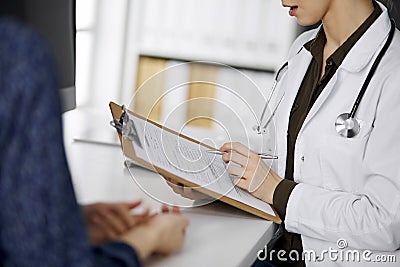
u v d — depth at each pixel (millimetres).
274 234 1550
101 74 4418
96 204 1078
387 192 1479
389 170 1485
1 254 689
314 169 1607
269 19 4102
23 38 673
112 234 1034
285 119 1750
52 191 671
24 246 670
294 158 1661
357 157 1545
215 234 1287
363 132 1549
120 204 1086
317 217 1501
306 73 1794
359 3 1634
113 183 1522
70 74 1367
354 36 1632
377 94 1551
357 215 1483
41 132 665
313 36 1866
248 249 1224
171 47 4309
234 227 1346
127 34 4371
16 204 666
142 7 4324
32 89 661
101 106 4383
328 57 1674
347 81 1610
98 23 4391
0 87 664
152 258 1114
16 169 666
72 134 2432
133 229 1065
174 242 1104
